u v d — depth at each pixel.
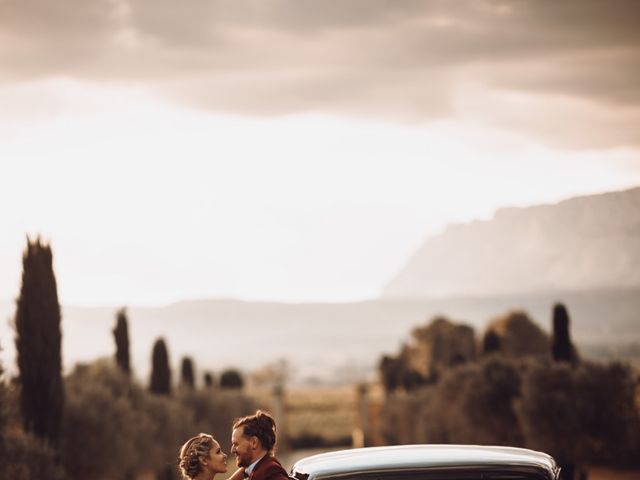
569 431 24.19
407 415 40.66
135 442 24.61
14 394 17.03
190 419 32.03
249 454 6.84
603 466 27.48
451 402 31.44
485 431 28.34
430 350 65.12
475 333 66.81
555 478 6.75
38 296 19.47
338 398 75.19
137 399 27.33
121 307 30.14
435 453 7.09
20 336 19.33
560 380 24.72
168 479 28.17
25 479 15.74
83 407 20.86
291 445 55.66
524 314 54.53
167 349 34.66
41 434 19.09
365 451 7.39
